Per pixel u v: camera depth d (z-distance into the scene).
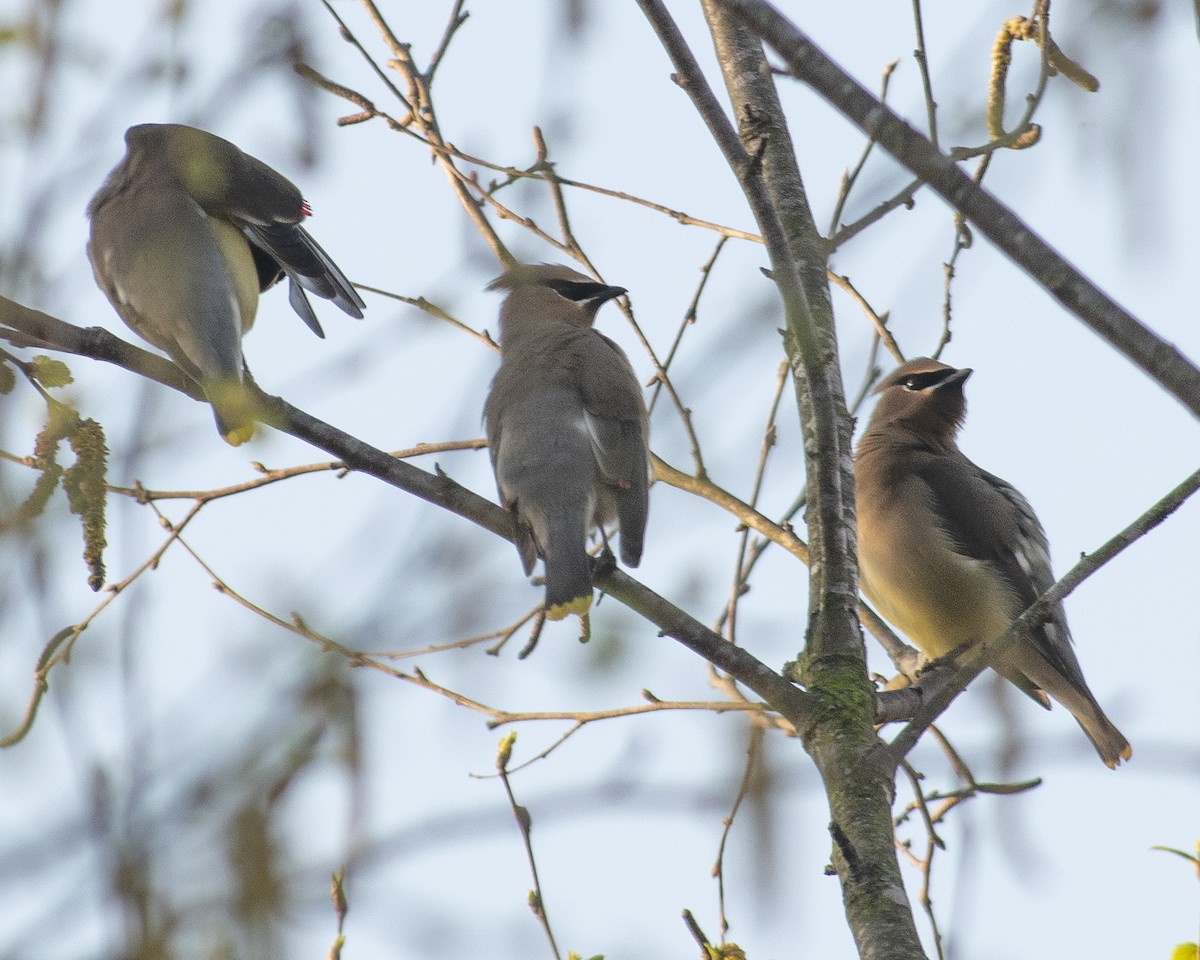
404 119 10.57
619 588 9.45
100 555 6.21
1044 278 5.65
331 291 11.02
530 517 9.88
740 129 9.79
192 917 3.12
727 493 10.97
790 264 7.32
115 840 3.12
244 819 3.21
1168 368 5.76
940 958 8.77
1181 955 5.88
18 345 8.43
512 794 4.88
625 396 10.57
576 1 4.49
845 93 5.44
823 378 8.47
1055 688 13.91
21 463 4.45
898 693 9.73
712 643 8.24
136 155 10.98
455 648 4.23
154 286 10.23
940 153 5.48
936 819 8.95
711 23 10.23
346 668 3.61
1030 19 7.19
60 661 3.75
